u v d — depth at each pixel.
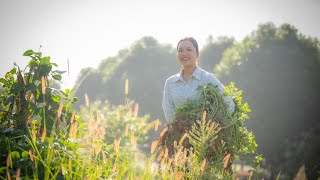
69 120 4.60
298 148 16.81
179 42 5.62
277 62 31.78
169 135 5.23
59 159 3.98
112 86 50.28
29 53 4.63
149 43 55.16
